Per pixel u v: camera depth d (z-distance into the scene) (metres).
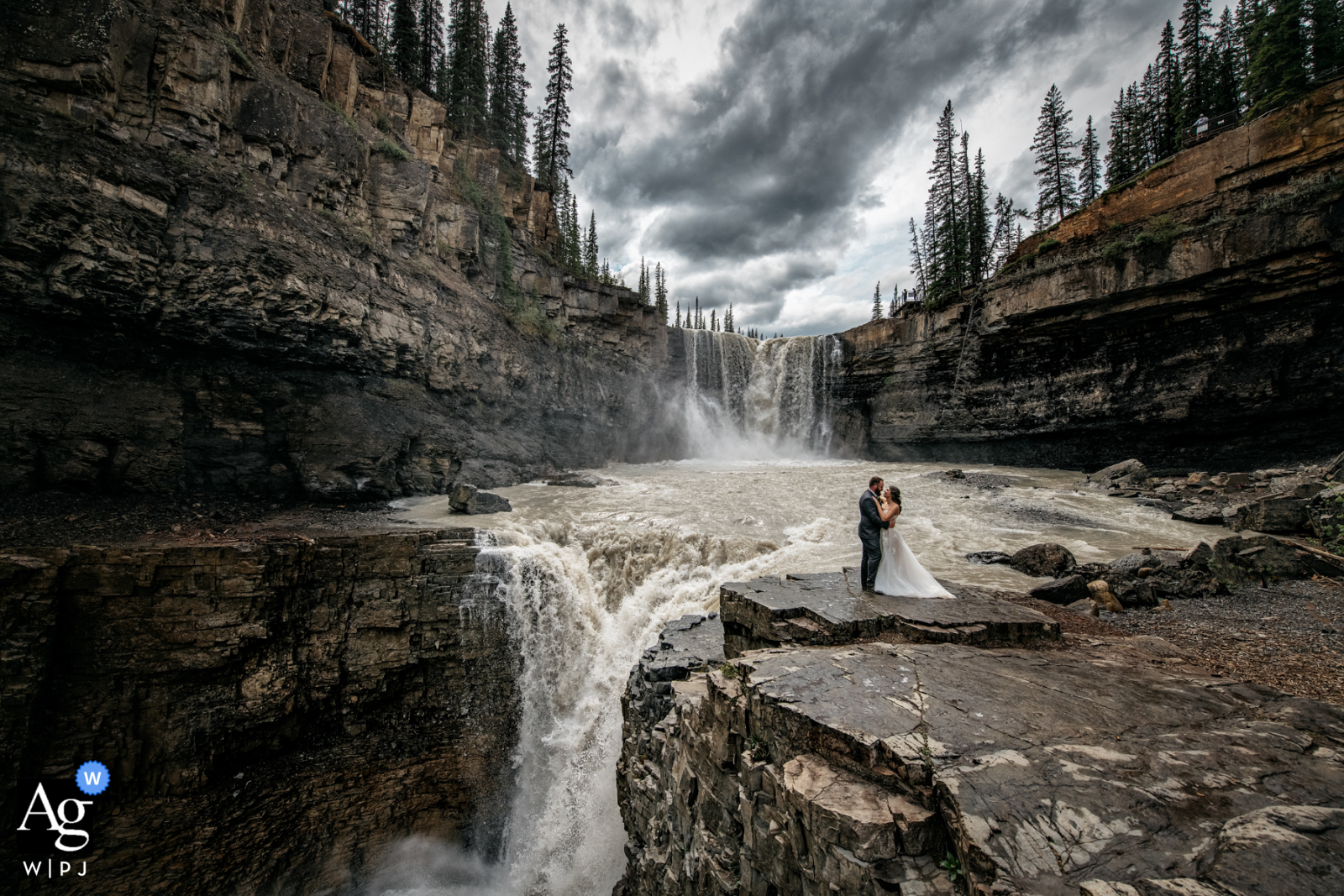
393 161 26.12
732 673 6.92
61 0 15.05
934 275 45.72
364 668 13.97
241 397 18.55
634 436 41.09
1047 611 10.40
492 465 27.98
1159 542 17.31
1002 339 32.34
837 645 7.62
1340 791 3.90
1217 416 24.80
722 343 48.91
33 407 14.26
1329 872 3.07
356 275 22.09
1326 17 26.20
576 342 38.47
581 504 24.05
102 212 15.09
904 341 40.09
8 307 14.05
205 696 11.99
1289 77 25.67
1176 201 24.48
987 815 3.80
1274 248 21.50
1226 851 3.30
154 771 11.30
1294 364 22.38
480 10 43.72
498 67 42.41
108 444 15.59
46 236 14.20
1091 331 28.64
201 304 17.05
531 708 15.56
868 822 4.14
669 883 7.33
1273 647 8.75
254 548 12.91
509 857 13.52
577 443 35.78
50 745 10.63
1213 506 19.77
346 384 21.89
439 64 40.16
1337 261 20.59
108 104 15.72
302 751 13.13
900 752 4.56
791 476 33.22
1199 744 4.65
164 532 14.76
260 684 12.59
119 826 10.75
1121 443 29.00
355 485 21.11
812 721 5.16
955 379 36.41
